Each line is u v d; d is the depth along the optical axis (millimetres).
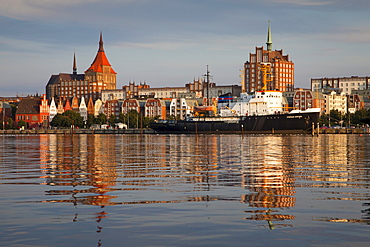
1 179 42062
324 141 130500
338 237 22797
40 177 43594
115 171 48750
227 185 37844
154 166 54188
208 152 80938
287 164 56156
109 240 22547
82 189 36000
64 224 25156
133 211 28047
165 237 22969
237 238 22766
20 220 25922
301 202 30484
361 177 42750
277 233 23500
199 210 28266
